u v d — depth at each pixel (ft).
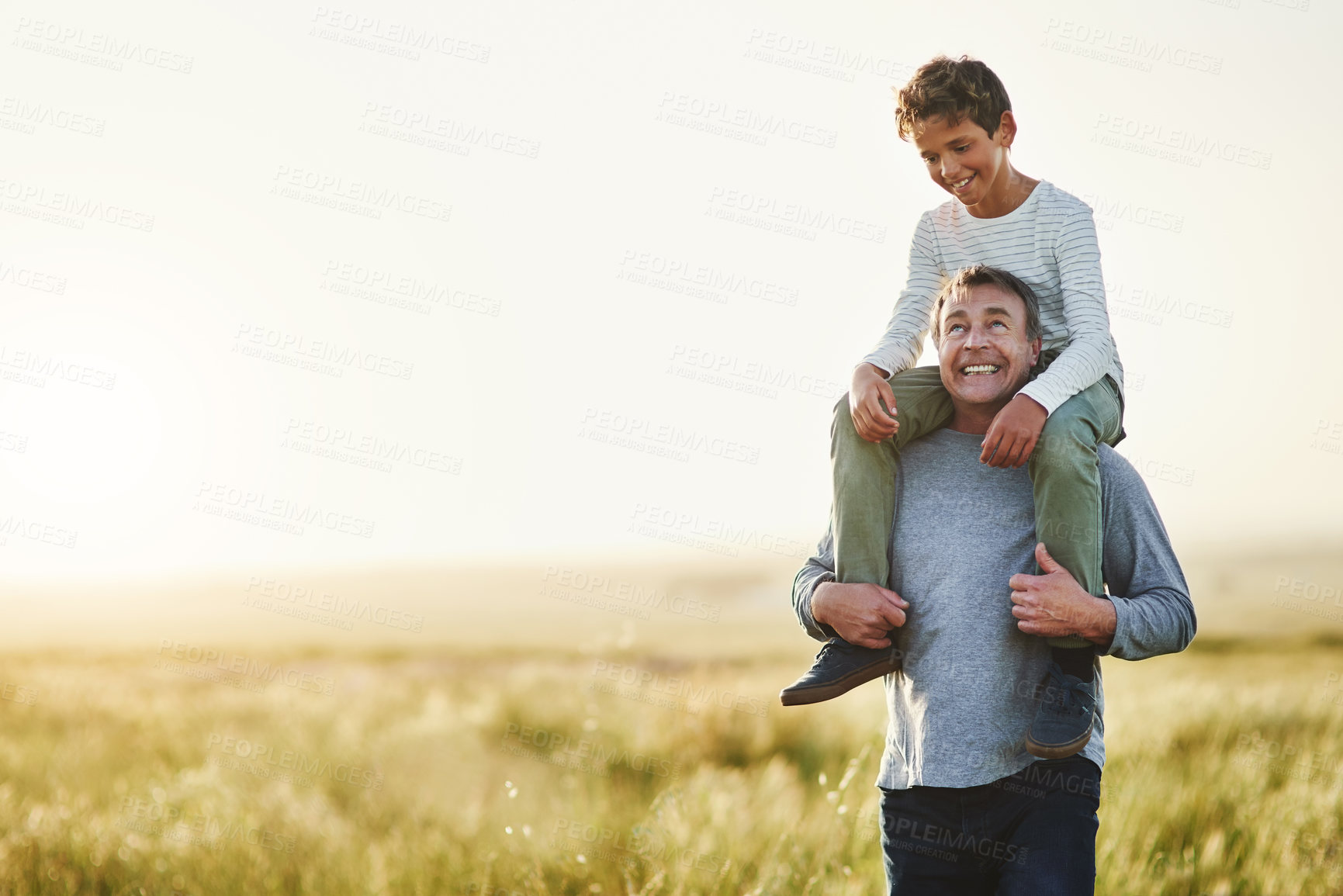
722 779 17.13
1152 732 20.08
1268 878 13.10
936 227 10.04
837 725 21.30
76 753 22.95
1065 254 8.98
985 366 8.16
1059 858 7.14
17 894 15.34
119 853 16.10
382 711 26.45
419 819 17.07
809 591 8.68
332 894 14.97
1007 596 7.85
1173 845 14.35
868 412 8.14
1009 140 9.23
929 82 9.01
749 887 12.56
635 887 12.75
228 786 18.48
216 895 15.17
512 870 14.11
